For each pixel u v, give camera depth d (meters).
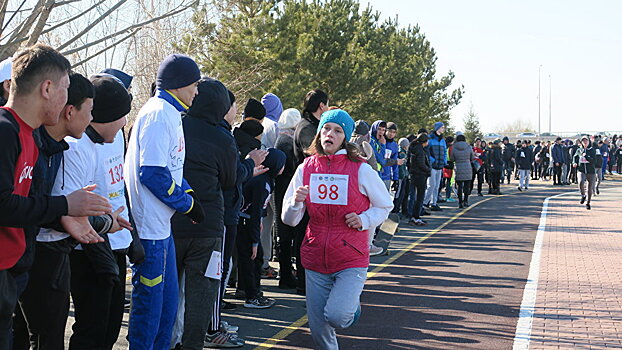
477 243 11.91
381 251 10.44
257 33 19.48
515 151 33.41
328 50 24.92
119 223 3.82
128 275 8.03
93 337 4.01
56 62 2.98
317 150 4.54
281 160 6.51
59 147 3.42
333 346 4.61
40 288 3.56
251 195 6.50
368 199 4.44
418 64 31.62
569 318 6.61
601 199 23.00
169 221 4.24
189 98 4.36
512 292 7.80
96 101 3.80
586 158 19.23
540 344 5.71
